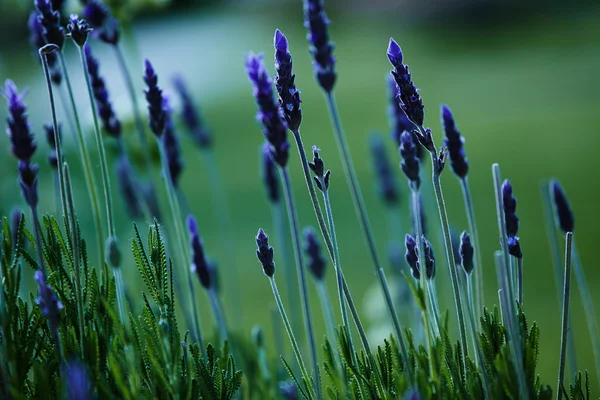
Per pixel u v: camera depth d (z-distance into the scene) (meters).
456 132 1.00
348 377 0.98
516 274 0.99
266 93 0.99
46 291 0.93
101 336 0.96
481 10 8.16
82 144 1.03
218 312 1.09
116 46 1.16
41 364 0.96
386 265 2.69
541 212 3.38
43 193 1.48
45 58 0.96
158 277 0.97
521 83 6.14
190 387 0.95
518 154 4.27
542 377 1.89
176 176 1.19
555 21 7.77
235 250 2.99
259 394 1.10
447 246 0.95
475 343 0.95
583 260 2.79
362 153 4.53
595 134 4.40
